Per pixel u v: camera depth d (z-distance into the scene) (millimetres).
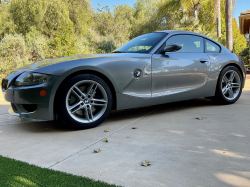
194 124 2873
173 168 1714
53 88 2562
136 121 3145
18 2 16984
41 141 2434
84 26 19859
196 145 2158
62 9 17672
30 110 2701
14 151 2160
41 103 2564
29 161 1920
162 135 2486
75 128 2746
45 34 17297
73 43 11586
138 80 3072
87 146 2238
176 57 3414
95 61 2809
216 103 4062
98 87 2846
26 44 11617
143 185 1492
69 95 2684
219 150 2025
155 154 1980
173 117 3277
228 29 12266
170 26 22984
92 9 21375
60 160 1925
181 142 2250
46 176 1609
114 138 2449
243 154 1929
